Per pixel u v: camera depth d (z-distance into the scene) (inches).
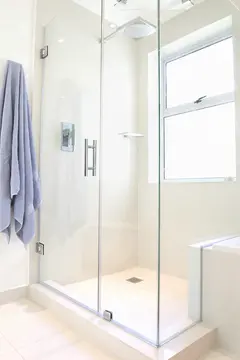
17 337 55.5
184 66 95.8
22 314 66.0
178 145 95.3
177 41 92.3
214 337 54.3
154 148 97.6
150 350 46.1
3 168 68.6
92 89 92.7
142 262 92.0
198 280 59.3
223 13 80.7
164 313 58.3
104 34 95.3
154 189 94.1
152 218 91.6
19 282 75.5
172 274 73.4
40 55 80.6
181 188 88.0
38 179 75.9
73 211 85.9
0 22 73.1
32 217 73.0
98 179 92.6
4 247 72.8
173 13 91.4
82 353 50.6
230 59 82.3
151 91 100.6
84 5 88.8
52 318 64.2
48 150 81.2
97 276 85.2
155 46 98.7
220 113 84.8
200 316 57.4
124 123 101.5
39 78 80.4
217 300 55.3
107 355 50.2
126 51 102.4
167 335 50.9
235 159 78.6
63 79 85.2
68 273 82.1
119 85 100.3
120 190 97.4
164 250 80.4
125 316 57.7
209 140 86.7
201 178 87.0
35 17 79.7
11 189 68.4
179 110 95.8
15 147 69.8
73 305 63.3
